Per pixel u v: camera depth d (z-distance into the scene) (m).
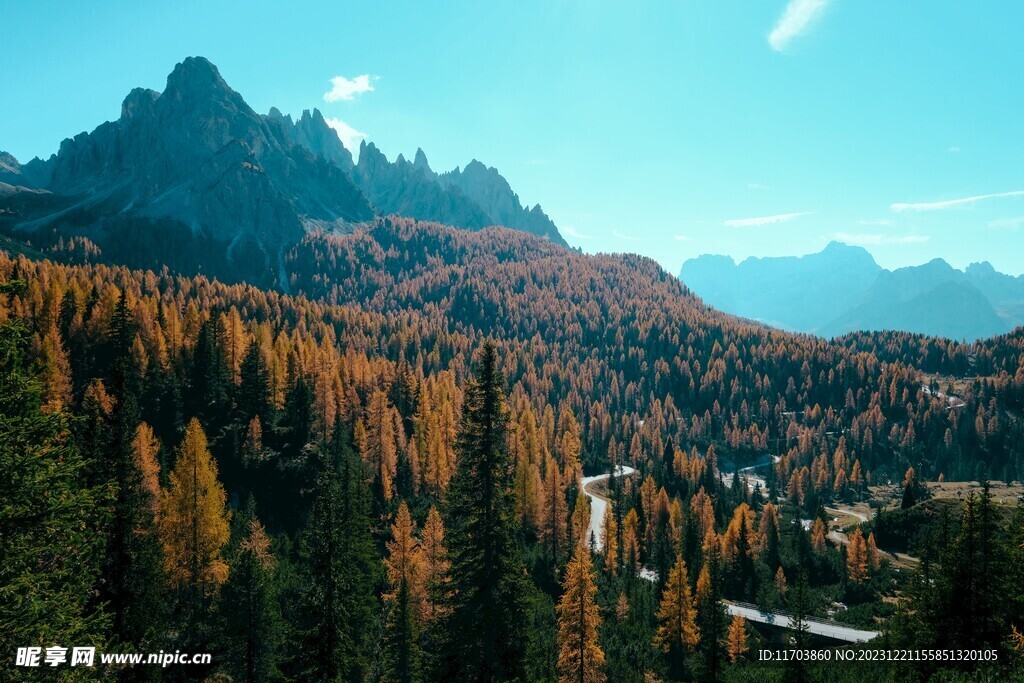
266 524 70.69
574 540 76.62
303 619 32.97
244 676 33.44
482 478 22.06
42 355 68.56
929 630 28.92
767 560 94.81
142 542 29.45
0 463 13.33
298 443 85.00
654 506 98.38
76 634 15.50
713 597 44.16
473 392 22.33
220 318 94.69
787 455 178.38
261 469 77.81
